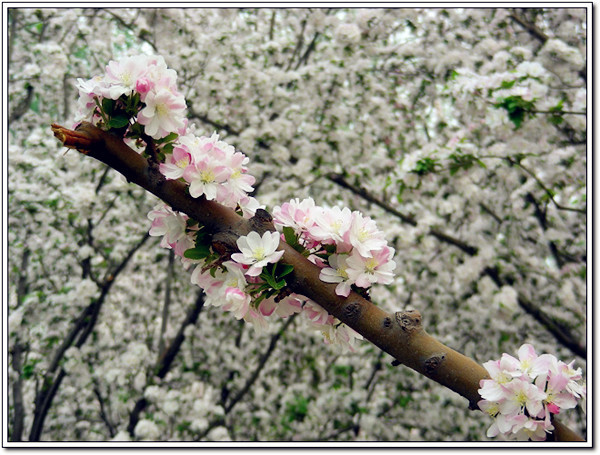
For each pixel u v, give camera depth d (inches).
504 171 160.1
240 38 186.5
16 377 182.9
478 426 182.5
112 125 47.4
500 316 156.8
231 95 175.9
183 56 175.8
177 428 177.0
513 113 121.0
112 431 187.3
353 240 46.0
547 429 41.6
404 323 44.1
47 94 189.0
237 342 207.2
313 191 189.6
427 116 182.5
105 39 189.0
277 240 45.9
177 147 48.8
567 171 159.0
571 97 156.9
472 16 171.8
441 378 43.6
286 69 191.9
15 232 175.3
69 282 180.5
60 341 185.0
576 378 43.8
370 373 200.4
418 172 141.6
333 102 175.6
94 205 176.4
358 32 168.4
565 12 167.2
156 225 53.0
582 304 171.5
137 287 208.7
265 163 178.9
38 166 164.2
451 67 167.0
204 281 50.9
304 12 182.5
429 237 164.1
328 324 48.8
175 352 183.9
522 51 157.9
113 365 184.2
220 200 47.7
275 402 203.6
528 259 167.6
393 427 189.9
